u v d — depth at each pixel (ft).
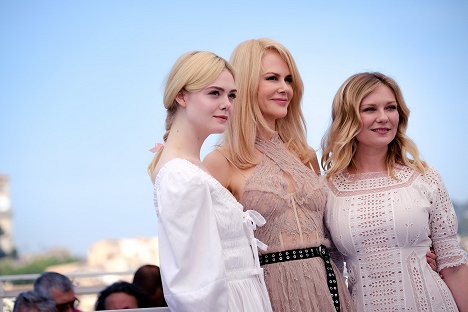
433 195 13.26
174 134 10.96
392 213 13.04
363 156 13.64
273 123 13.25
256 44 13.11
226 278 10.15
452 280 13.30
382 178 13.44
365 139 13.43
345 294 12.80
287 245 12.44
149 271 16.29
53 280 13.35
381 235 13.06
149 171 11.26
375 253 13.09
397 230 13.00
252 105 12.91
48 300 12.74
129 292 15.92
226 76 10.89
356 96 13.39
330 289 12.56
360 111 13.42
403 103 13.60
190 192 10.21
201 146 11.04
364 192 13.35
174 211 10.15
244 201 12.56
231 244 10.74
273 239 12.44
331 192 13.50
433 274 13.08
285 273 12.34
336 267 13.05
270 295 12.28
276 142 13.09
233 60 13.14
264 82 12.96
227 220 10.64
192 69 10.80
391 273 13.00
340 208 13.30
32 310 12.60
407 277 12.95
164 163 10.69
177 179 10.27
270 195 12.45
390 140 13.38
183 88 10.86
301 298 12.28
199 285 10.03
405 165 13.56
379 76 13.61
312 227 12.69
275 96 12.98
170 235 10.12
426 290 12.91
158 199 10.40
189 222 10.13
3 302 15.40
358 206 13.21
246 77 12.89
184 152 10.84
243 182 12.64
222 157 12.82
